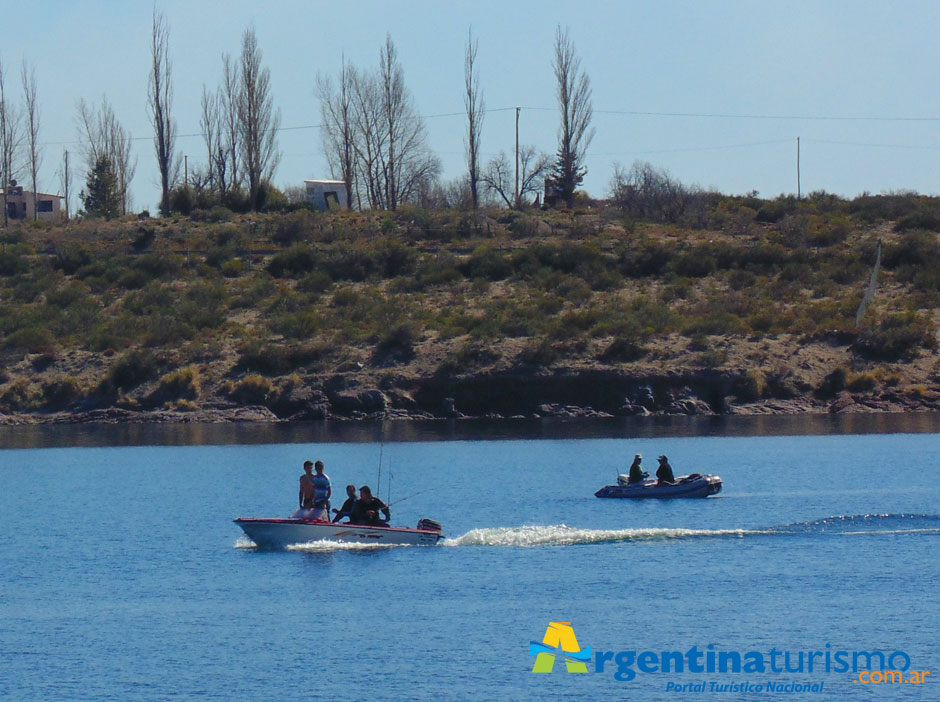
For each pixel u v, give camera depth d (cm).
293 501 15338
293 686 7831
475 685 7838
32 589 10550
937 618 9225
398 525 13388
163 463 19475
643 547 12044
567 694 7644
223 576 10919
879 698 7594
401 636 8906
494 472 17762
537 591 10206
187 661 8388
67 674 8131
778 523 13288
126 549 12256
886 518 13362
